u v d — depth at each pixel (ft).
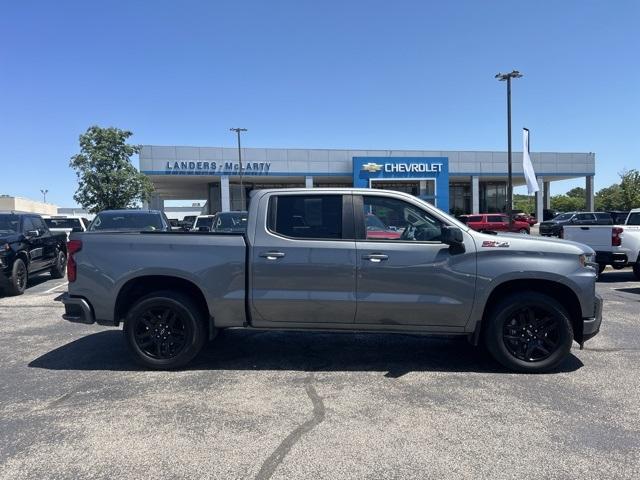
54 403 15.03
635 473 10.98
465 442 12.41
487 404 14.76
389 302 17.11
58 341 22.16
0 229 37.52
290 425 13.42
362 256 17.13
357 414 14.10
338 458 11.66
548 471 11.07
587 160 163.12
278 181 161.07
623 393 15.60
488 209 187.62
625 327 24.13
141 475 10.99
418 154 153.79
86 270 17.97
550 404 14.74
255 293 17.43
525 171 98.84
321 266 17.19
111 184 102.01
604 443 12.35
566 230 42.47
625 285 38.50
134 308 17.79
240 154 138.92
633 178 176.45
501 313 17.22
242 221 47.37
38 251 39.81
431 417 13.87
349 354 19.95
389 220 17.70
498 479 10.77
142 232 18.08
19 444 12.43
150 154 138.31
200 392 15.85
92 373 17.79
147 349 18.11
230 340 21.97
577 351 20.13
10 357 19.76
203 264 17.48
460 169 155.94
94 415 14.12
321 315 17.48
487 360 19.03
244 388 16.20
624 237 38.11
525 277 16.90
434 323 17.37
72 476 10.96
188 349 17.83
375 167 145.28
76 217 76.28
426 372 17.72
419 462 11.47
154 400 15.21
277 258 17.30
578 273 17.04
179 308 17.67
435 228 17.48
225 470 11.17
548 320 17.29
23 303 32.14
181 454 11.89
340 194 17.69
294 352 20.24
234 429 13.19
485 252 17.07
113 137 102.99
